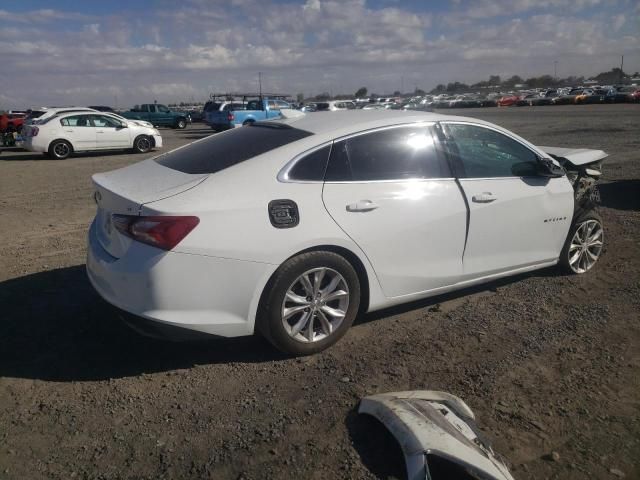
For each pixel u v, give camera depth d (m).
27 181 11.86
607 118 28.28
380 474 2.51
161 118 36.47
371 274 3.77
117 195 3.34
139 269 3.16
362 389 3.24
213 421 2.96
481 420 2.94
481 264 4.30
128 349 3.79
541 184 4.55
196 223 3.16
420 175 3.95
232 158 3.61
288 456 2.66
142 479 2.54
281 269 3.40
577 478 2.53
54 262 5.71
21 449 2.75
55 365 3.57
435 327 4.07
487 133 4.35
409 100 65.88
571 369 3.44
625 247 5.89
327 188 3.57
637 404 3.08
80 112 17.55
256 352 3.74
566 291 4.71
